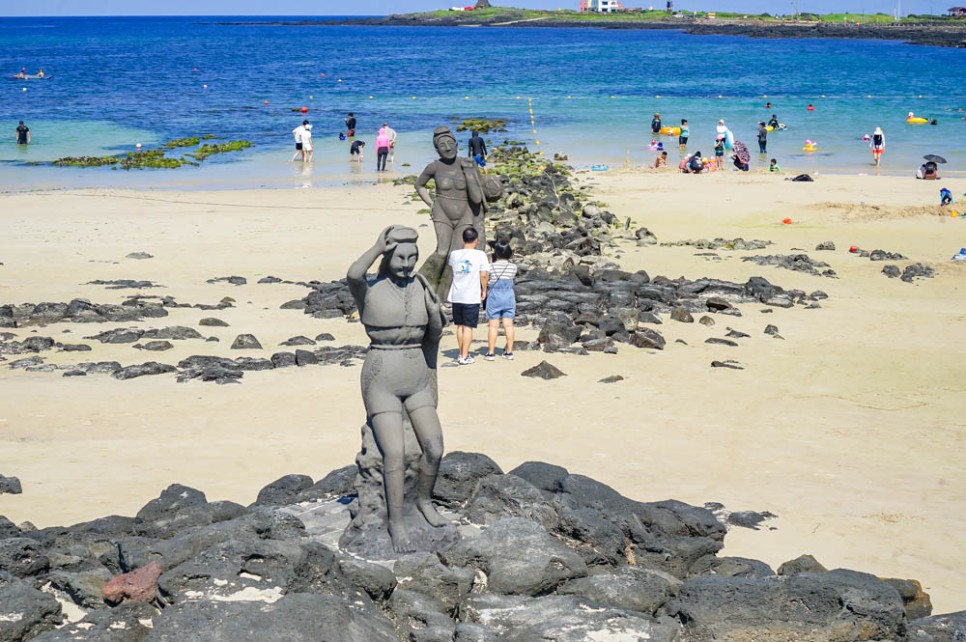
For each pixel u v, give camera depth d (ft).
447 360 54.85
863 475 39.06
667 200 113.70
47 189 122.72
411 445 26.16
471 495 29.66
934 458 41.37
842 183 125.39
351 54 513.04
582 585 24.56
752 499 35.91
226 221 99.71
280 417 44.37
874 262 83.46
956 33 653.30
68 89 286.25
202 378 50.21
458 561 25.03
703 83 306.55
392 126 201.05
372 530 26.30
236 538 23.99
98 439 41.27
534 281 70.28
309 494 30.91
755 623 22.75
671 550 28.73
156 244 88.22
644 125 196.85
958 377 53.72
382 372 25.85
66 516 32.55
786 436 43.78
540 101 252.62
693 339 60.59
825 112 215.31
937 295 73.20
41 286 71.82
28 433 41.78
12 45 609.83
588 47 574.15
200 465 37.93
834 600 23.29
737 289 71.51
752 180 128.67
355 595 23.02
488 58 466.70
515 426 43.70
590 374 52.54
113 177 134.72
